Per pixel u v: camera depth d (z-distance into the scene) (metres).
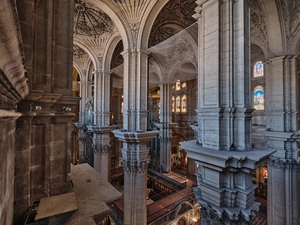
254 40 9.45
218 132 4.24
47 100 2.92
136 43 8.81
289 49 8.34
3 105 1.55
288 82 8.38
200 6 4.97
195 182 17.03
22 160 2.57
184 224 12.98
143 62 8.83
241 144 4.11
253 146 4.64
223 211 3.86
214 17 4.50
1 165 1.52
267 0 7.91
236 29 4.31
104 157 13.87
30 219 2.40
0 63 1.03
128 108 8.89
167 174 18.19
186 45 11.88
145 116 8.98
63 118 3.25
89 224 2.26
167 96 18.09
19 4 2.66
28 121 2.66
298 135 8.03
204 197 4.36
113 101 24.67
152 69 17.81
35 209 2.54
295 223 8.10
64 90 3.30
